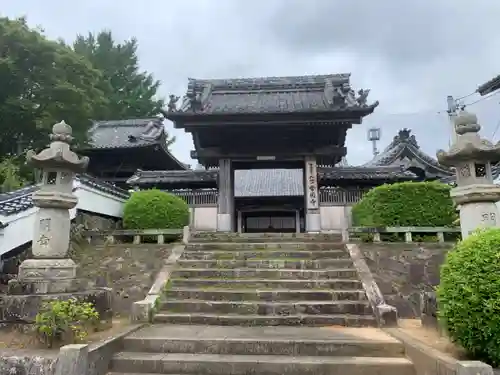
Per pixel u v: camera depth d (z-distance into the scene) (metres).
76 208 12.28
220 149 16.33
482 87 17.78
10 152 18.78
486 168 6.61
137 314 7.44
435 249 10.29
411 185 11.52
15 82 16.97
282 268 9.44
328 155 16.27
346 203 18.06
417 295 9.20
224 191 16.11
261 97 17.44
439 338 5.89
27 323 5.98
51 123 17.38
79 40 37.66
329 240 11.29
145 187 19.30
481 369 3.92
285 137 15.98
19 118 17.34
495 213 6.46
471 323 4.47
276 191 25.39
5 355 5.06
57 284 6.63
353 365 5.21
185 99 16.81
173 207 12.82
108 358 5.48
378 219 11.42
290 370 5.25
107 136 26.94
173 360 5.43
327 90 16.80
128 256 10.88
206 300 8.11
